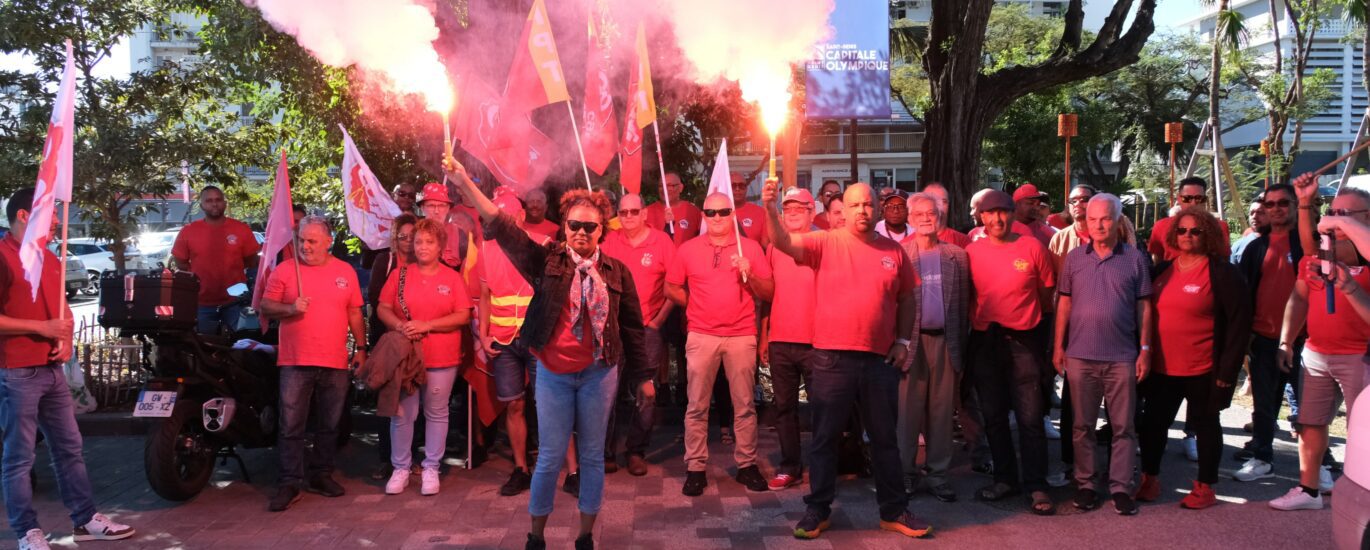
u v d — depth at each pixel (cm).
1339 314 557
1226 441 775
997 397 606
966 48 1216
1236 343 564
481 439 716
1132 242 641
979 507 599
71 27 938
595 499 493
